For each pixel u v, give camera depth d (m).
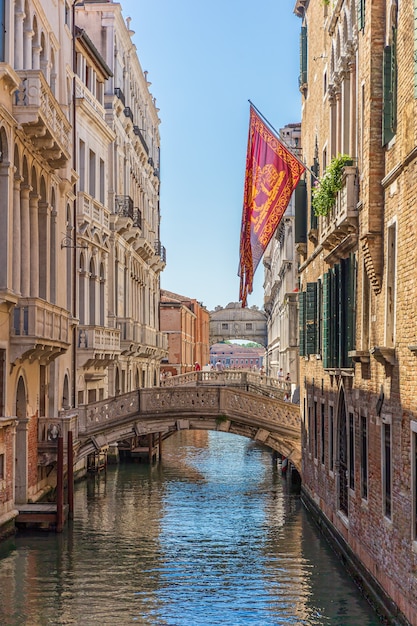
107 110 34.97
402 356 12.98
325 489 21.16
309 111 25.59
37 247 21.91
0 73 17.73
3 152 18.64
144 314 47.03
